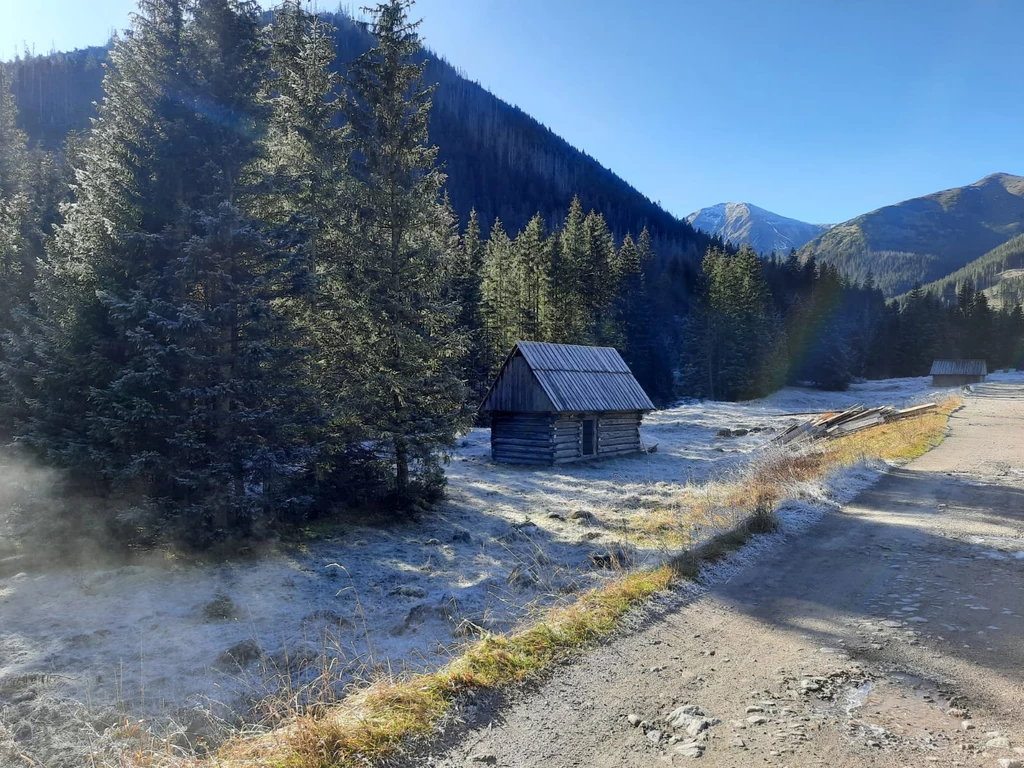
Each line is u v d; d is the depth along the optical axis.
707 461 25.95
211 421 11.77
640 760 3.89
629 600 6.87
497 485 20.31
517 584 9.51
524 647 5.58
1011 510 11.80
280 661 7.17
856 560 8.59
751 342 68.44
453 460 26.14
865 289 121.81
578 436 25.83
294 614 8.85
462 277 50.69
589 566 10.28
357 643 7.66
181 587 9.93
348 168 16.09
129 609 8.93
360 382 15.18
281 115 16.61
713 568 8.22
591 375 27.52
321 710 4.80
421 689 4.76
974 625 6.07
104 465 10.95
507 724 4.42
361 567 11.20
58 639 7.79
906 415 32.66
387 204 16.25
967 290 114.62
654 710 4.55
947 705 4.48
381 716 4.39
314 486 14.31
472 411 16.39
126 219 11.79
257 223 12.52
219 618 8.61
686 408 52.88
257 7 13.16
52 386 11.30
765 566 8.39
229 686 6.64
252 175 13.13
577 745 4.11
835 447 22.56
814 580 7.73
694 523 11.36
